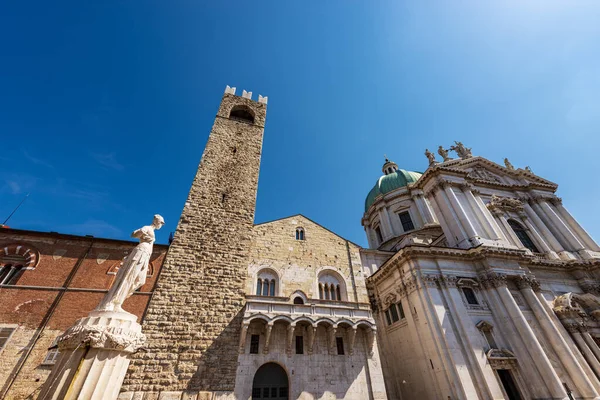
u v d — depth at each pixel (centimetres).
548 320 2961
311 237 3266
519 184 4697
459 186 4078
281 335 2448
